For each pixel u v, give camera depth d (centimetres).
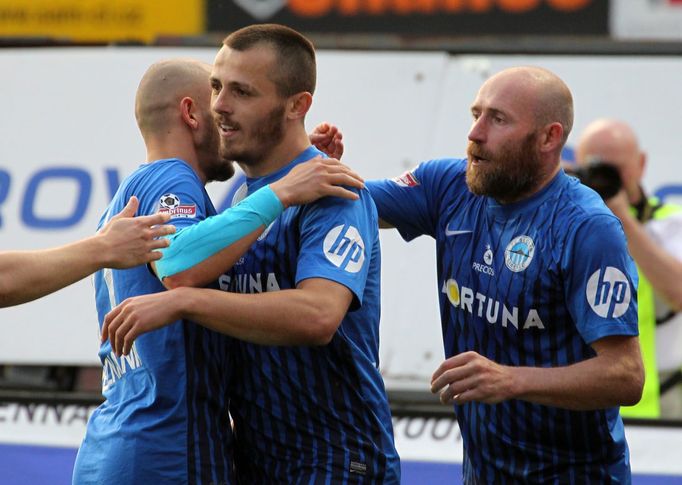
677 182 1812
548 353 1348
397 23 2161
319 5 2173
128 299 1192
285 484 1312
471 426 1416
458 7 2152
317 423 1306
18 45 1973
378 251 1335
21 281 1191
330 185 1246
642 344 1780
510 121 1323
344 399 1308
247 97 1265
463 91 1891
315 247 1248
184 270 1205
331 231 1251
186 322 1278
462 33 2153
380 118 1897
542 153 1331
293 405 1307
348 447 1305
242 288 1295
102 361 1355
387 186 1459
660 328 1775
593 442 1376
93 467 1293
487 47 1891
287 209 1287
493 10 2148
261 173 1305
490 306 1365
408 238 1484
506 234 1357
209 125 1339
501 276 1354
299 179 1238
